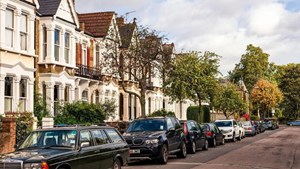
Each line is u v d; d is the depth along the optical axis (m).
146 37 33.81
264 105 96.31
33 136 12.90
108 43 36.66
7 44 24.48
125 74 39.56
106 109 33.81
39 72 28.98
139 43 33.78
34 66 27.34
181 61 42.53
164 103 54.44
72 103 29.42
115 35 36.53
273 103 95.62
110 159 13.91
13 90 24.86
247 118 79.69
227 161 20.89
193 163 20.06
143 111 34.06
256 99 95.56
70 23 31.20
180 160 21.62
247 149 28.89
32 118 23.22
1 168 11.16
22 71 25.52
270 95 95.25
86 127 13.30
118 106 39.62
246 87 105.12
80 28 35.31
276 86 100.94
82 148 12.52
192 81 42.41
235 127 38.97
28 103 26.02
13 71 24.70
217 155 24.33
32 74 26.45
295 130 70.75
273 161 20.89
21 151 12.12
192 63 42.59
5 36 24.33
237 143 36.00
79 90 34.56
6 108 24.44
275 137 46.66
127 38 36.47
